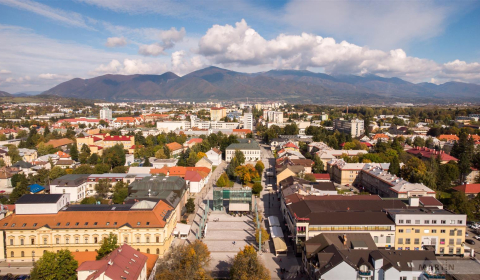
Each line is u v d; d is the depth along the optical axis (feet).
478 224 504.84
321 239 397.19
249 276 333.01
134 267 313.94
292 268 395.55
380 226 416.46
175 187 565.94
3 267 400.47
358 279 333.83
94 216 425.69
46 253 345.10
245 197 592.60
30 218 420.77
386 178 647.15
